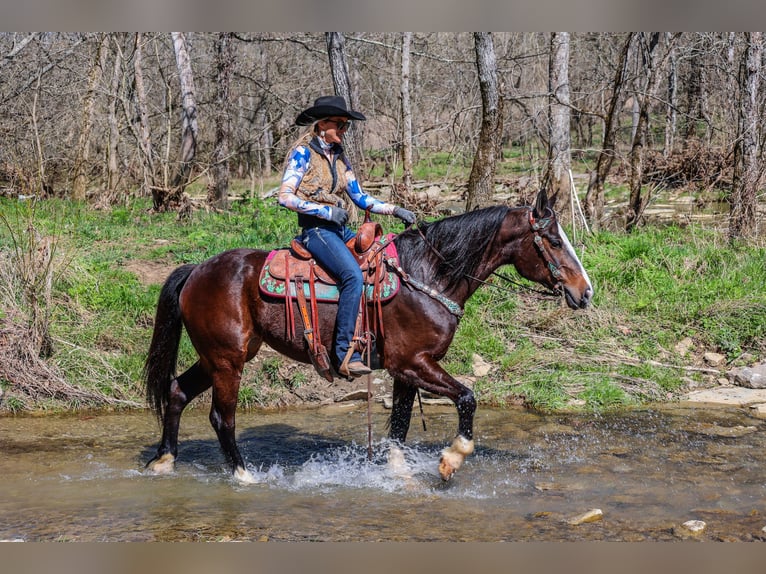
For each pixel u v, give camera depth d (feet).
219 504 17.51
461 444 18.20
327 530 15.97
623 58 45.68
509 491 18.31
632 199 45.42
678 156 66.18
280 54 85.81
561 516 16.69
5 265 29.78
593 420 24.22
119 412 25.90
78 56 73.31
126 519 16.55
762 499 17.58
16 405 25.63
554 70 47.09
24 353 27.02
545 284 18.71
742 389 26.71
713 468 19.75
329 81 83.25
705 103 61.72
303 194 17.92
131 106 78.38
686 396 26.37
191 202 55.21
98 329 29.27
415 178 78.74
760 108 41.93
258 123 90.68
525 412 25.32
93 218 50.90
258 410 26.13
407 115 67.36
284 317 18.38
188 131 61.26
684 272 33.37
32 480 19.12
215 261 19.06
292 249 18.52
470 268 18.51
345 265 17.78
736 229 38.37
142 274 35.29
